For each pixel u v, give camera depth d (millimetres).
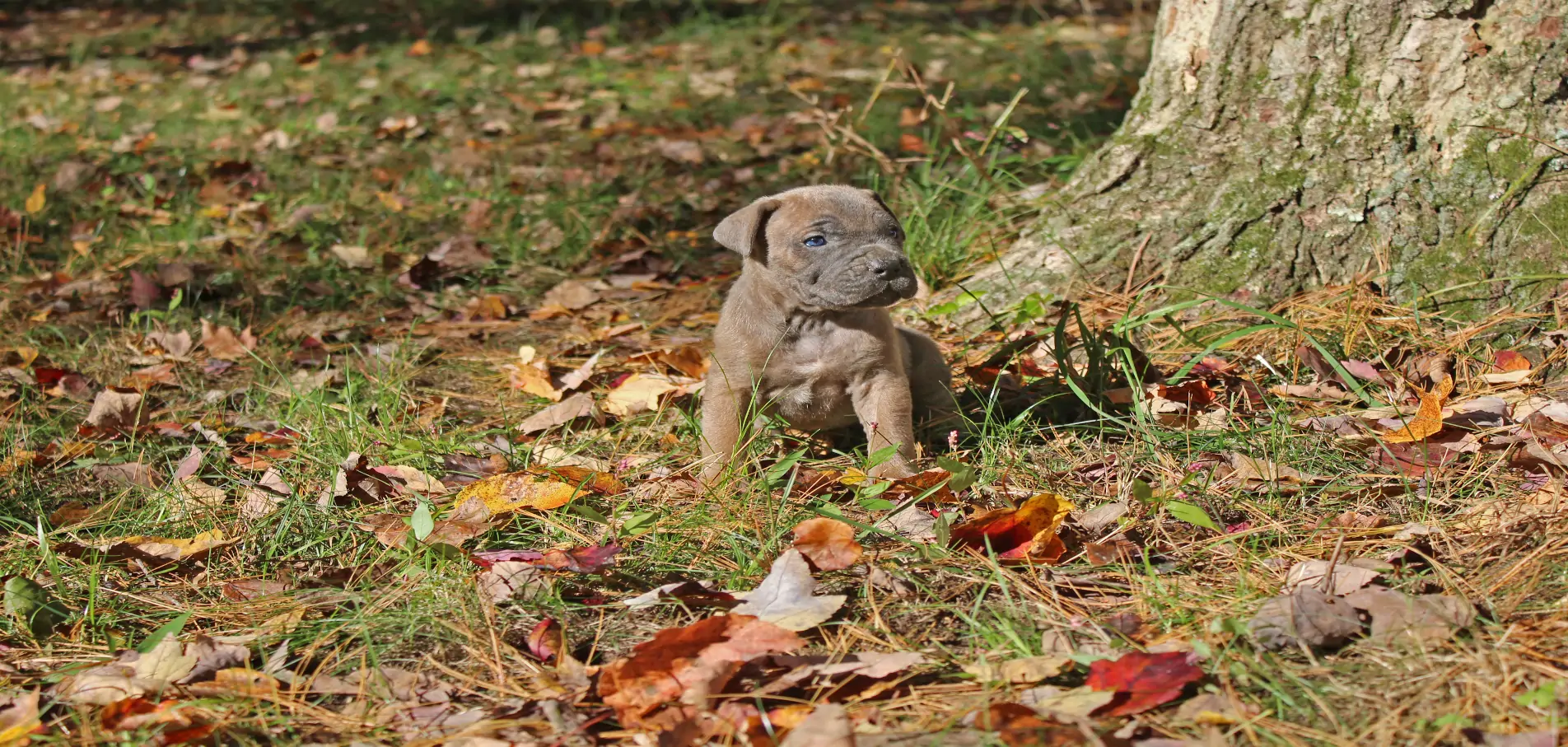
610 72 11227
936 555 3240
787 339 4074
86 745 2607
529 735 2590
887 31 12477
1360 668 2646
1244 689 2600
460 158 8422
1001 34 12148
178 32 13859
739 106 9656
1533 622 2750
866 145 6648
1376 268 4738
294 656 2994
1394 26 4738
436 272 6516
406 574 3307
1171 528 3400
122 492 4016
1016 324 4938
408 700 2789
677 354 5000
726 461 4012
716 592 3062
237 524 3746
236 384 5172
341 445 4223
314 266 6566
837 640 2934
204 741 2633
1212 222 5000
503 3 14445
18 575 3303
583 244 6832
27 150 9000
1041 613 2988
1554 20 4551
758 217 3971
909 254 5742
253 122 9727
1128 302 4980
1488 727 2422
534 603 3125
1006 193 6316
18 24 14656
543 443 4348
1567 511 3172
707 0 14180
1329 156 4855
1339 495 3523
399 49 12344
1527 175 4586
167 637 2949
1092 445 4043
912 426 4504
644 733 2568
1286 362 4465
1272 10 4906
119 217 7500
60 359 5426
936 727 2549
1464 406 3943
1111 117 8305
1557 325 4332
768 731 2480
